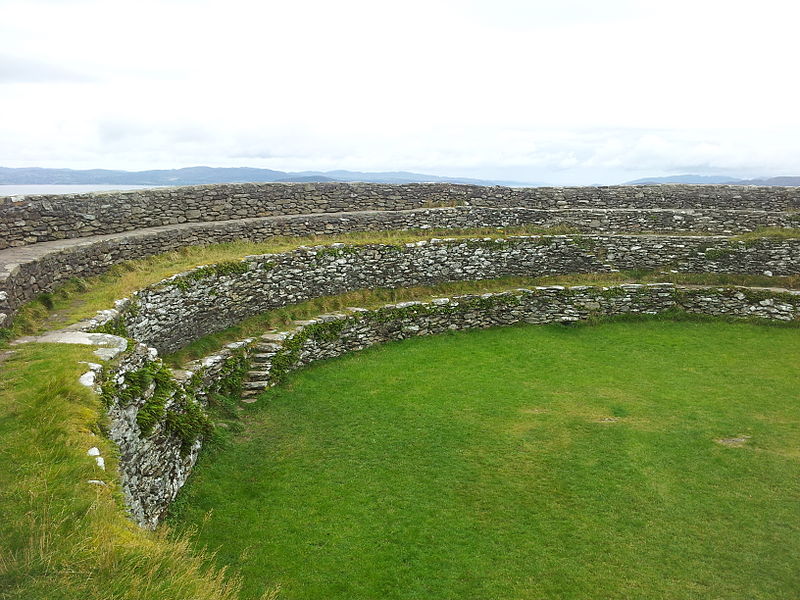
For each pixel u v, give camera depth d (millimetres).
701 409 13586
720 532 9234
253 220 19625
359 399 14070
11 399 7332
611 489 10391
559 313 19859
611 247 21797
